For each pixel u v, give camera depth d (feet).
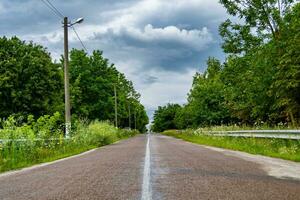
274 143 61.98
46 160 52.31
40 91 152.46
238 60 120.06
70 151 71.20
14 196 22.00
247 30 117.39
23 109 148.77
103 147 90.22
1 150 48.65
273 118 116.37
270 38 115.14
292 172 32.22
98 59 200.23
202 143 100.12
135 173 31.22
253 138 73.77
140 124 524.11
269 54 109.60
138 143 104.88
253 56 116.47
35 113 153.99
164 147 77.61
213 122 182.39
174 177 28.55
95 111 199.82
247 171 32.73
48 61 163.22
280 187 23.88
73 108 190.70
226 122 182.09
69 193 22.31
